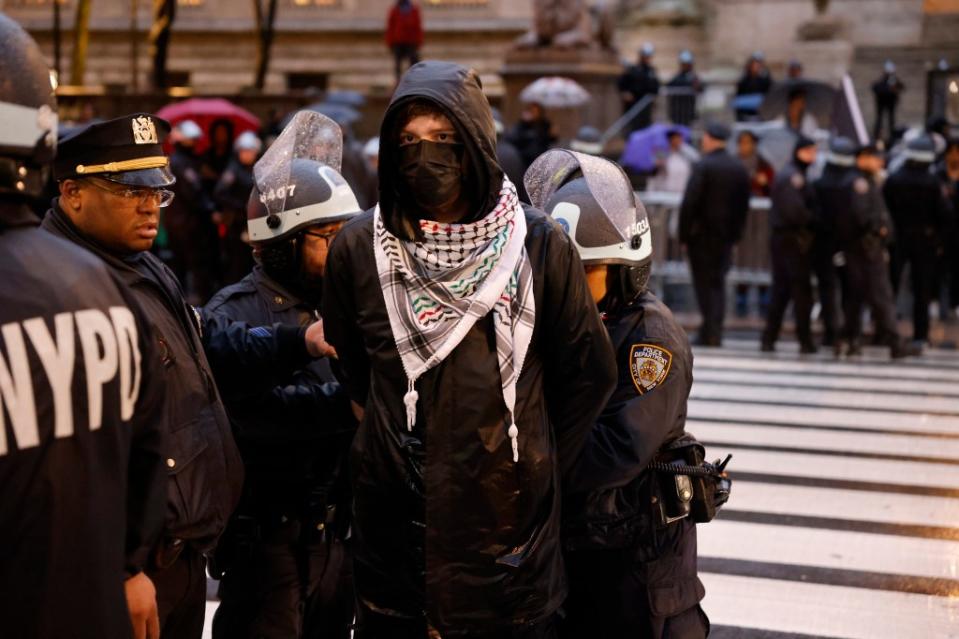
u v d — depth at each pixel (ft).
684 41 87.10
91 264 6.98
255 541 10.98
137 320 7.32
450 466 8.70
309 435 10.89
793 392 30.55
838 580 17.01
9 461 6.31
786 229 35.73
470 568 8.73
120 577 6.89
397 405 8.91
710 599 16.25
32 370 6.43
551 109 60.18
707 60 87.40
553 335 9.06
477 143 8.42
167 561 9.09
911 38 86.38
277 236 11.34
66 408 6.54
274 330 10.63
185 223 39.73
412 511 8.95
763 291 45.09
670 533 10.23
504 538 8.80
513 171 40.09
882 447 24.76
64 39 94.38
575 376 9.21
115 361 6.88
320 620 11.40
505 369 8.67
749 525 19.53
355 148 38.45
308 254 11.46
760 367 34.35
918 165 37.01
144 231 9.42
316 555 11.10
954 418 27.58
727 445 24.85
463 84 8.48
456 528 8.70
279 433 10.84
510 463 8.77
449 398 8.70
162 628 9.43
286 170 11.36
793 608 15.93
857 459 23.77
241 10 93.66
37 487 6.40
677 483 10.12
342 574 11.46
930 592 16.55
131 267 9.45
